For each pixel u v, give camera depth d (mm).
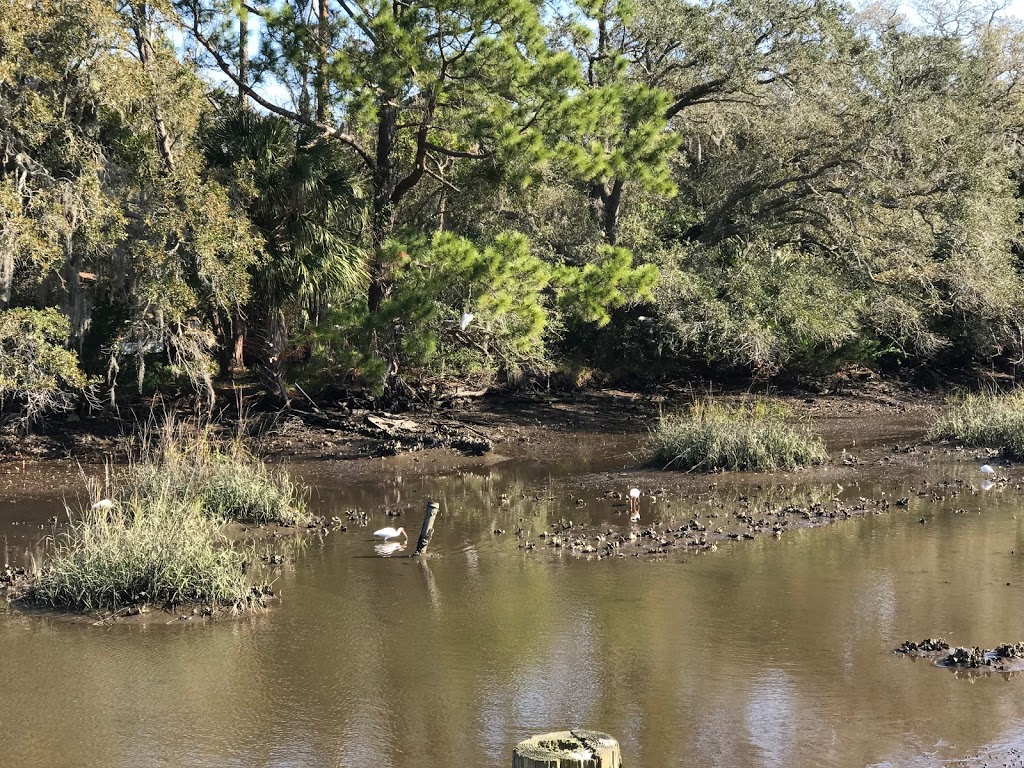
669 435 16688
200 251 16547
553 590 9398
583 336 26188
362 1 18750
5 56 15039
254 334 21297
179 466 13453
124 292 18531
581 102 18828
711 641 7871
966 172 24781
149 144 17438
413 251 18641
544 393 24219
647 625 8312
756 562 10242
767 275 24078
